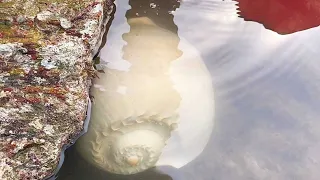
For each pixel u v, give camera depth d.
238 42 0.67
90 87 0.57
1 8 0.53
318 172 0.56
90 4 0.56
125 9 0.67
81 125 0.54
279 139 0.59
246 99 0.62
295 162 0.57
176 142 0.58
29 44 0.51
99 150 0.56
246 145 0.58
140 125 0.58
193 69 0.62
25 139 0.51
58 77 0.52
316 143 0.59
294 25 0.70
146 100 0.58
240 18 0.70
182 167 0.57
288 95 0.63
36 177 0.51
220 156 0.57
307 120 0.61
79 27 0.54
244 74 0.65
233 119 0.60
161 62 0.61
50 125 0.52
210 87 0.62
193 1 0.70
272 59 0.67
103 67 0.59
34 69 0.52
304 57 0.67
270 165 0.57
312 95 0.63
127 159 0.56
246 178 0.56
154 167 0.57
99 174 0.55
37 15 0.53
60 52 0.53
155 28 0.65
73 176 0.54
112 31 0.63
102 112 0.57
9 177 0.49
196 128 0.58
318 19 0.70
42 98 0.52
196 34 0.67
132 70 0.60
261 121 0.60
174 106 0.59
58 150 0.52
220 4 0.71
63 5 0.54
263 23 0.70
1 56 0.51
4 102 0.50
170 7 0.69
